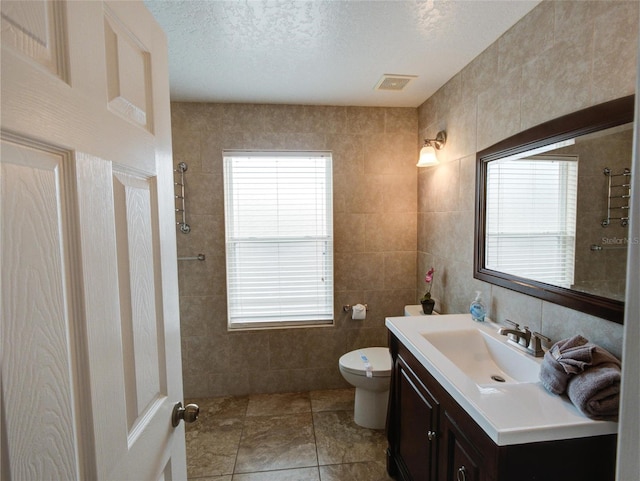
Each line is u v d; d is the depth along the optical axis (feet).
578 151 3.59
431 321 5.29
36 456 1.22
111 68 1.84
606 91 3.27
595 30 3.36
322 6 4.15
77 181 1.49
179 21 4.44
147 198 2.27
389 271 8.19
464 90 5.85
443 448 3.60
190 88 6.71
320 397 7.86
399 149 8.00
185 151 7.47
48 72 1.34
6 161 1.13
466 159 5.86
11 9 1.17
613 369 2.85
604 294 3.32
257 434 6.51
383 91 6.97
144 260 2.19
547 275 4.04
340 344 8.21
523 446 2.61
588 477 2.70
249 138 7.61
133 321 2.01
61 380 1.36
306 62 5.65
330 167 8.04
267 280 8.13
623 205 3.13
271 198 8.00
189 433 6.56
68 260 1.43
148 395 2.21
